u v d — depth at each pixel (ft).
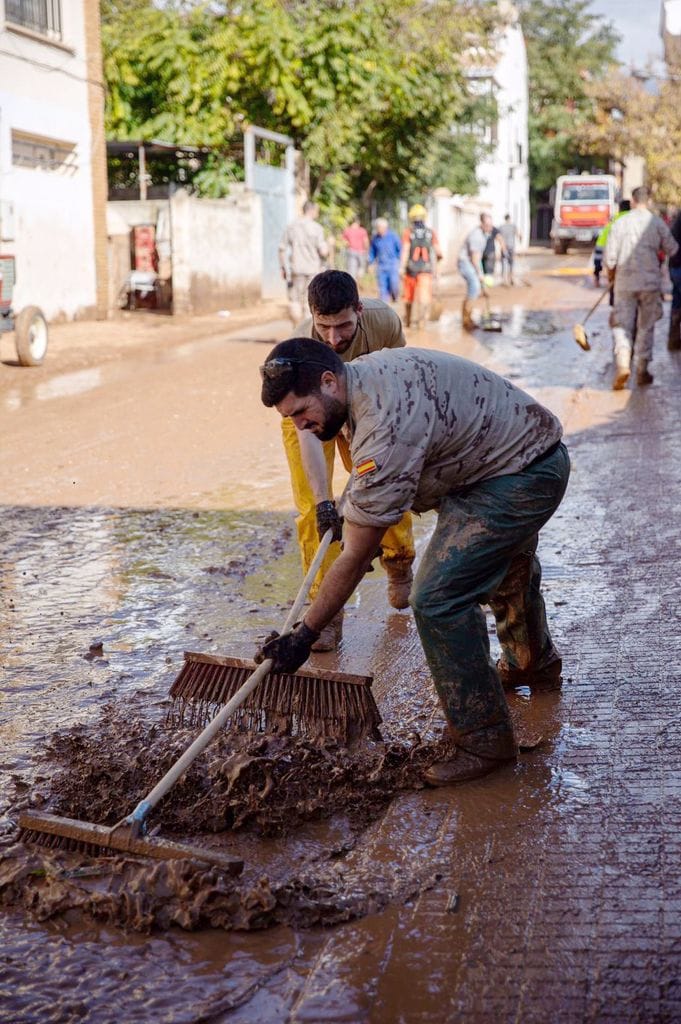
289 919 10.18
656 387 38.58
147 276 78.23
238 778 12.25
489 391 12.16
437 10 94.22
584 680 15.15
